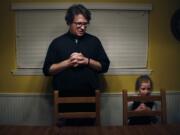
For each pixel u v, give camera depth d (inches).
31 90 127.6
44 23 124.6
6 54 125.8
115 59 127.7
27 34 125.0
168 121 131.0
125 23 126.3
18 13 123.8
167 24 127.4
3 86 127.3
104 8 123.3
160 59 129.1
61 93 103.9
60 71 101.8
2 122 128.2
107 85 128.5
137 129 80.2
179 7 126.5
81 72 102.3
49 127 82.0
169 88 130.4
